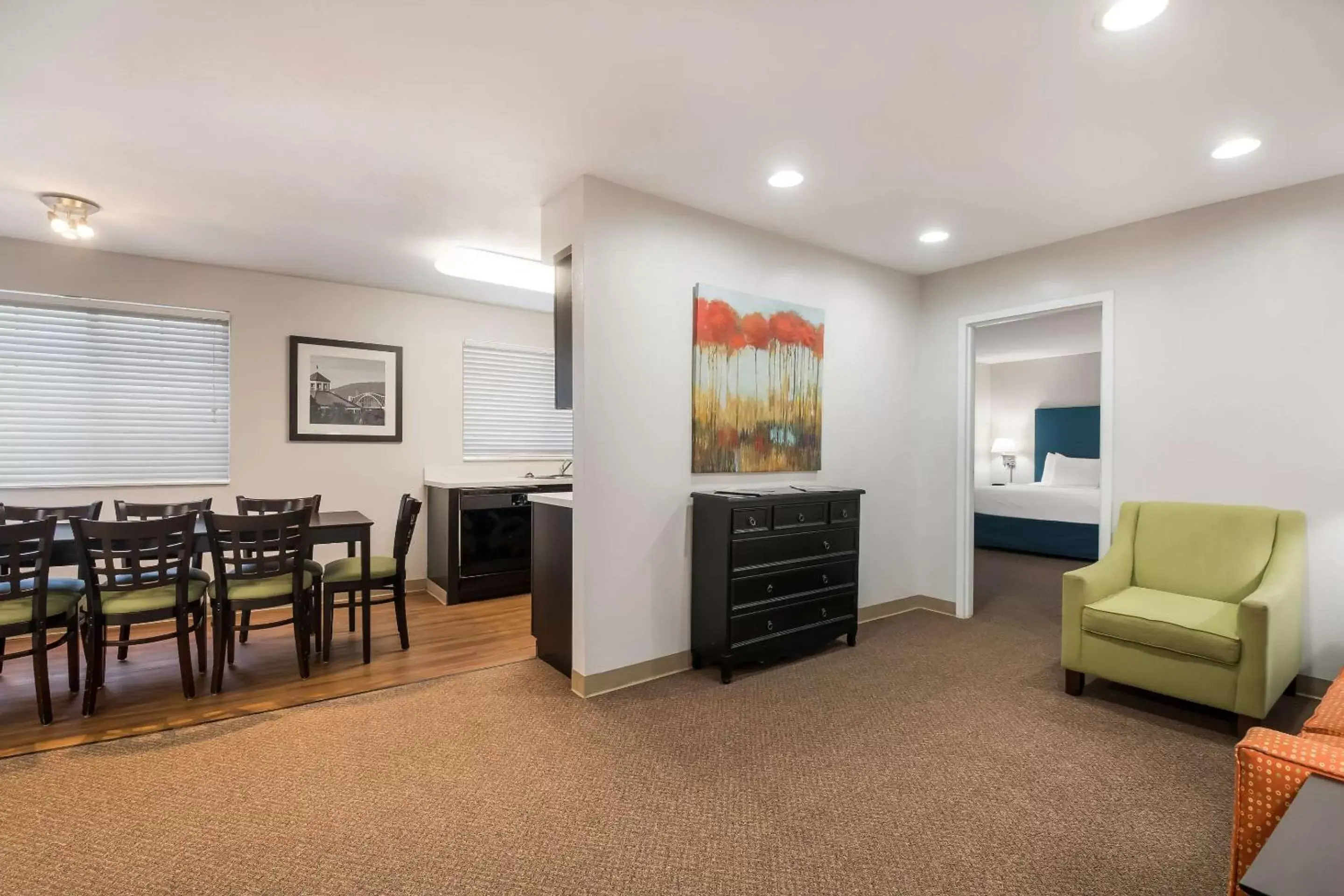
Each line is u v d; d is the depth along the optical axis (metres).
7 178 2.78
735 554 2.94
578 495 2.82
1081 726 2.53
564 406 3.07
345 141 2.45
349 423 4.63
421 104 2.19
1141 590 2.97
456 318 5.11
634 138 2.44
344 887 1.60
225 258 3.99
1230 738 2.42
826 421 3.78
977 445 8.85
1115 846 1.76
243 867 1.67
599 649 2.85
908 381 4.29
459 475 5.14
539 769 2.18
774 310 3.47
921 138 2.42
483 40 1.83
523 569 4.90
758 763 2.22
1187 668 2.48
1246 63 1.91
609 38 1.82
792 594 3.16
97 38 1.80
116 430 3.89
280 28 1.76
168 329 4.03
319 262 4.07
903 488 4.26
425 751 2.31
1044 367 8.35
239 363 4.23
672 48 1.87
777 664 3.24
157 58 1.90
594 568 2.83
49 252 3.67
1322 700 1.79
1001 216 3.24
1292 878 0.81
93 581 2.59
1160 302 3.23
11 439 3.63
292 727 2.51
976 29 1.77
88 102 2.16
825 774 2.15
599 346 2.82
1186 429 3.15
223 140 2.44
